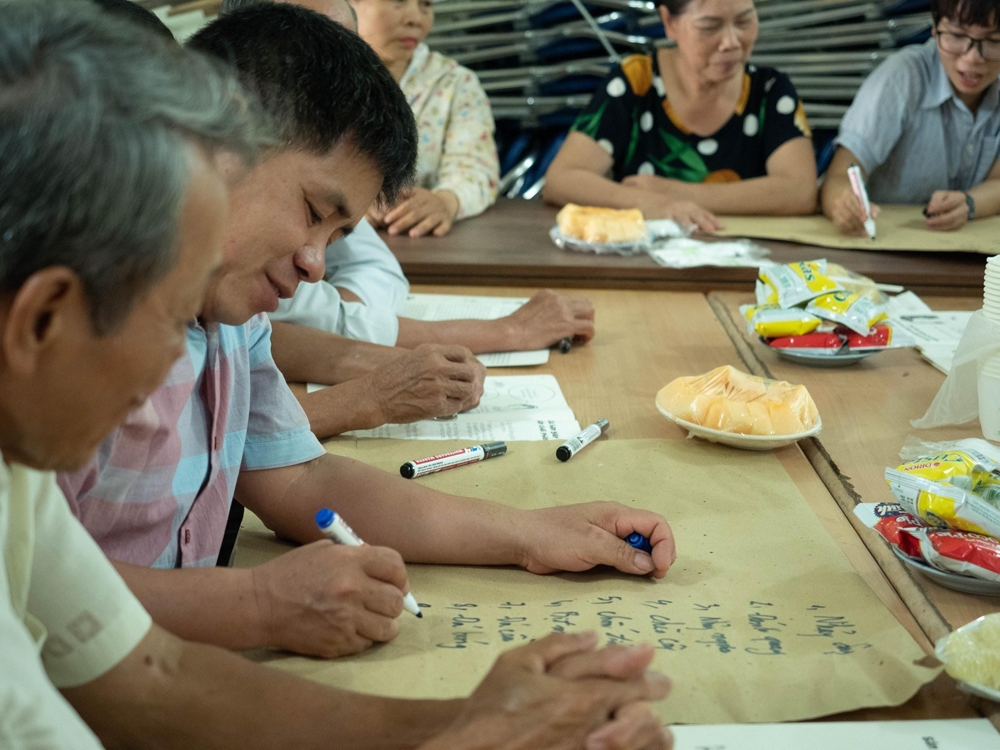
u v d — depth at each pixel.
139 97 0.64
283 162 1.13
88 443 0.71
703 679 1.02
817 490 1.46
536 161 3.90
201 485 1.21
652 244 2.63
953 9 2.94
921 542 1.18
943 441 1.57
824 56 3.72
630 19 3.73
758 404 1.57
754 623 1.13
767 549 1.29
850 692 1.00
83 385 0.67
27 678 0.64
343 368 1.81
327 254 2.12
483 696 0.81
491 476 1.48
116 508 1.09
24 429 0.68
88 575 0.82
